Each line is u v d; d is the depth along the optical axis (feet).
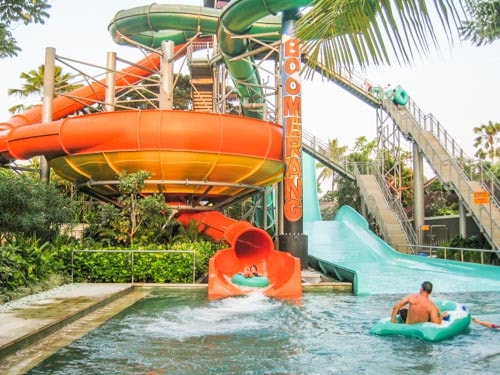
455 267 64.95
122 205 66.90
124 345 28.45
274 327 33.94
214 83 130.93
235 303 43.93
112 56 90.53
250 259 60.59
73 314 34.68
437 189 144.97
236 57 86.02
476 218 66.95
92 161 66.18
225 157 66.18
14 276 42.70
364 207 115.75
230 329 33.24
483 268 60.03
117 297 45.34
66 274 52.54
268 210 107.24
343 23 11.99
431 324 30.91
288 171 65.87
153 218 63.10
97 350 27.17
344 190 156.76
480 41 12.76
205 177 68.13
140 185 61.46
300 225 65.67
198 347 28.19
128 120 63.26
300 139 66.33
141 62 116.26
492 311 40.83
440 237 99.96
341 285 52.49
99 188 73.92
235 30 77.46
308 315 38.45
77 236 80.43
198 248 60.08
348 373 23.34
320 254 81.92
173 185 69.92
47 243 52.24
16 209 59.06
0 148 72.18
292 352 27.27
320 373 23.36
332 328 33.68
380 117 121.19
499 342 29.45
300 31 12.37
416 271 66.13
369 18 11.74
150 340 29.78
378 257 79.87
